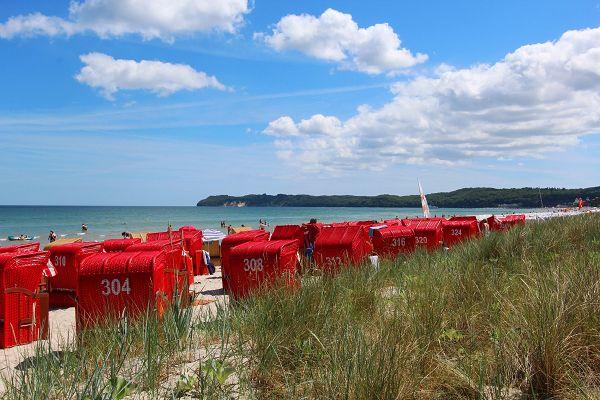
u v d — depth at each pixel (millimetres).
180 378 4203
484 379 3949
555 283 5043
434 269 7566
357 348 3971
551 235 10594
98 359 4578
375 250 12773
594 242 10375
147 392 4074
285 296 5656
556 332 4000
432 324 4859
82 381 4332
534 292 4805
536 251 8977
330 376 3812
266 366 4324
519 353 4121
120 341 5020
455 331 4898
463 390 3881
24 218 96938
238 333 5258
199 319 5809
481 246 9727
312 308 5293
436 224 14141
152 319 5398
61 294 10328
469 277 6324
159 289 6465
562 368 3871
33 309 7094
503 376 3988
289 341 4652
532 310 4449
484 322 5102
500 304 5340
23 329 6949
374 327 4988
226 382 4215
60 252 10398
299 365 4355
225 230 57656
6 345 6754
